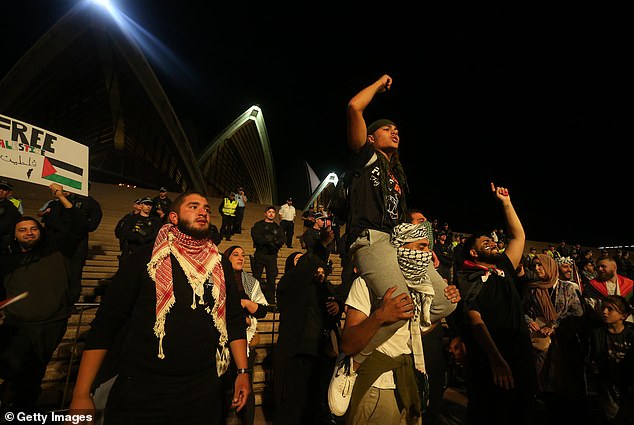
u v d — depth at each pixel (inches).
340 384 80.7
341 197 92.3
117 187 818.2
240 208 518.9
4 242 195.6
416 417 84.0
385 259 78.0
